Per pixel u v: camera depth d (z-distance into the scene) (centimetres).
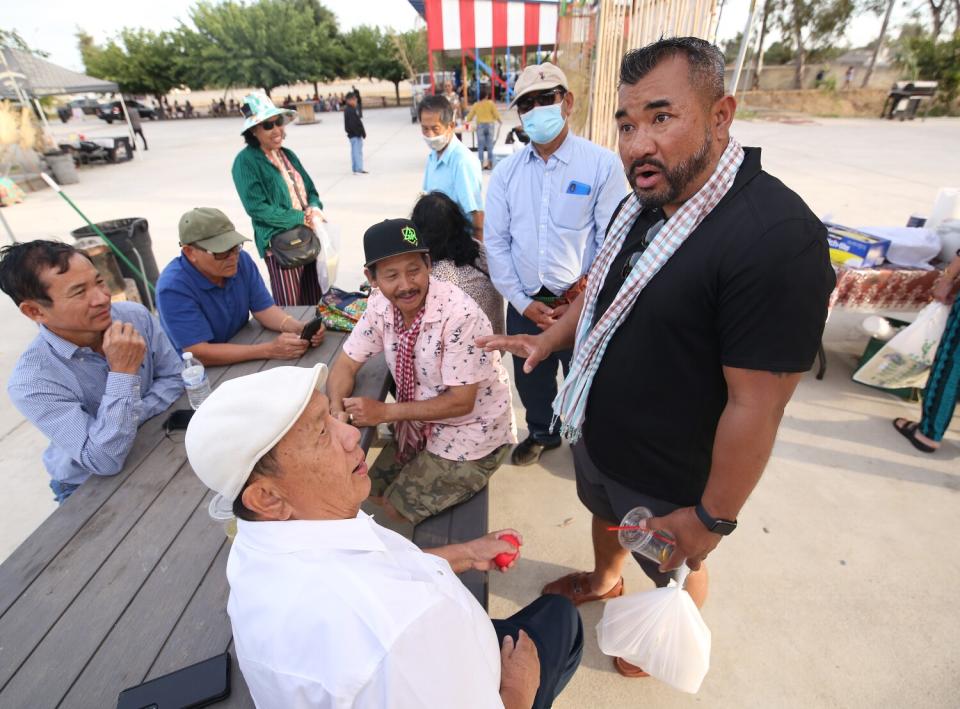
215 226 222
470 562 144
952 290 269
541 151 238
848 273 316
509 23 1247
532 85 216
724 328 111
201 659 113
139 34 3441
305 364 230
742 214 107
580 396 149
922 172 882
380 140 1608
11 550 245
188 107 3359
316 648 70
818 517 248
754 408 109
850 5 2616
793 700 179
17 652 115
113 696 107
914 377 303
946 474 269
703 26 315
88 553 139
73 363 173
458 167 355
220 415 78
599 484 174
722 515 121
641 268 122
